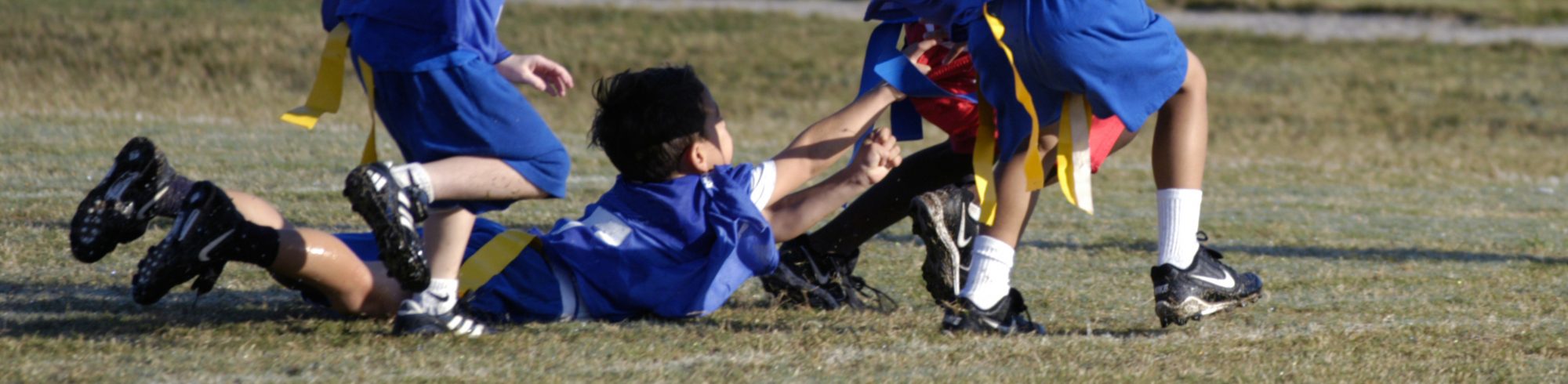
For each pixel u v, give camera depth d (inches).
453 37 455.2
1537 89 2645.2
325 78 481.7
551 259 543.5
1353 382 448.5
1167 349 496.7
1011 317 529.3
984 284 524.1
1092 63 483.8
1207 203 1145.4
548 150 470.6
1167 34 502.9
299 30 2741.1
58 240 713.6
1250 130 2289.6
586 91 2519.7
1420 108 2492.6
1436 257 822.5
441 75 455.2
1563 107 2519.7
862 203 595.8
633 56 2792.8
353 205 433.4
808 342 500.4
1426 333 539.2
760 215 536.7
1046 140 526.0
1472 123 2389.3
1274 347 505.7
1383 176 1482.5
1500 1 3641.7
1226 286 540.4
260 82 2397.9
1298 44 3046.3
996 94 515.2
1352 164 1712.6
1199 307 533.3
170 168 477.7
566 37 2915.8
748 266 539.5
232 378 420.2
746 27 3110.2
